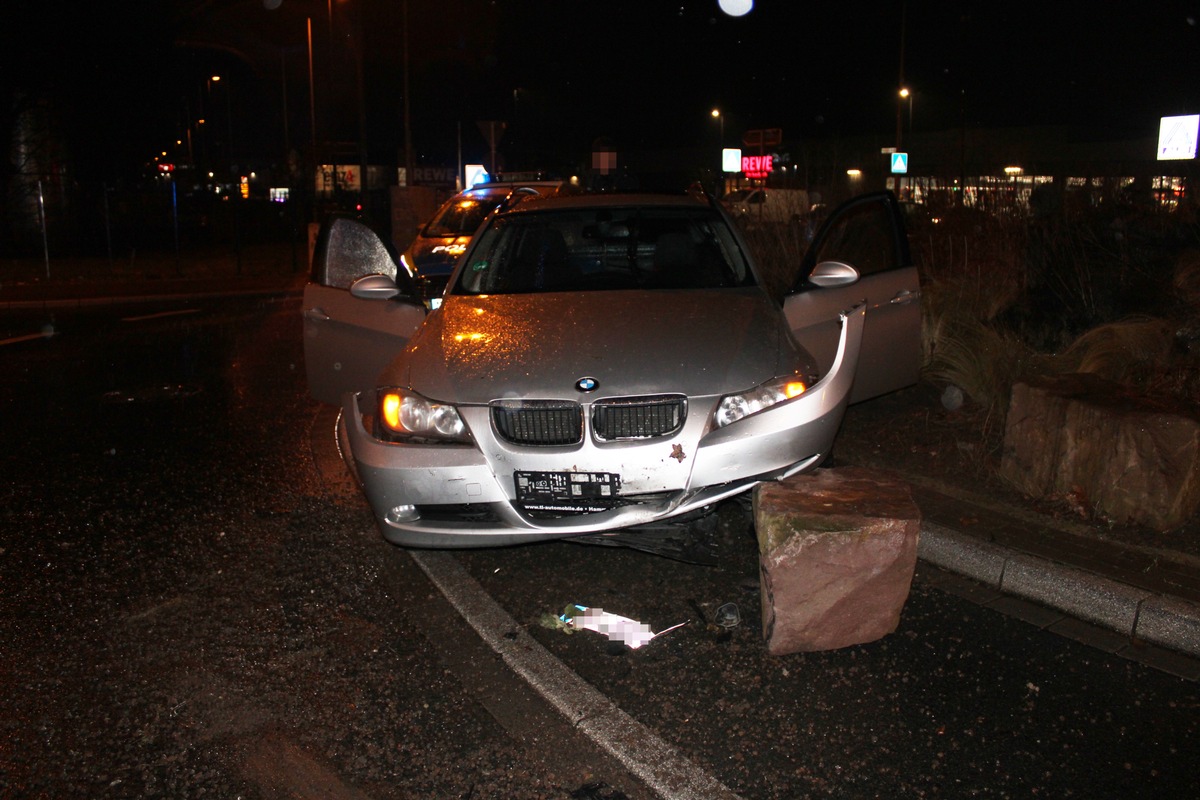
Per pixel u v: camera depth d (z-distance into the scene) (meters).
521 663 3.89
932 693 3.63
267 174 52.19
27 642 4.12
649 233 5.93
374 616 4.35
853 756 3.26
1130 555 4.41
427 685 3.77
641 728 3.44
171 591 4.61
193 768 3.26
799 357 4.71
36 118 25.78
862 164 11.95
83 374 9.73
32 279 19.92
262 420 7.75
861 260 9.60
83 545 5.17
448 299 5.56
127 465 6.58
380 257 6.06
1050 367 6.80
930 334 7.27
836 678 3.75
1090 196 8.59
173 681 3.81
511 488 4.28
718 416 4.32
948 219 9.11
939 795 3.06
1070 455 4.94
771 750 3.30
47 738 3.44
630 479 4.22
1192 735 3.35
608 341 4.64
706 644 4.03
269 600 4.51
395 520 4.45
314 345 6.01
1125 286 7.50
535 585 4.62
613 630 4.16
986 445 5.90
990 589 4.45
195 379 9.45
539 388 4.30
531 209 6.16
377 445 4.46
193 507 5.74
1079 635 4.03
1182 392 5.54
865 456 5.89
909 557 3.87
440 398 4.40
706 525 4.79
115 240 28.11
